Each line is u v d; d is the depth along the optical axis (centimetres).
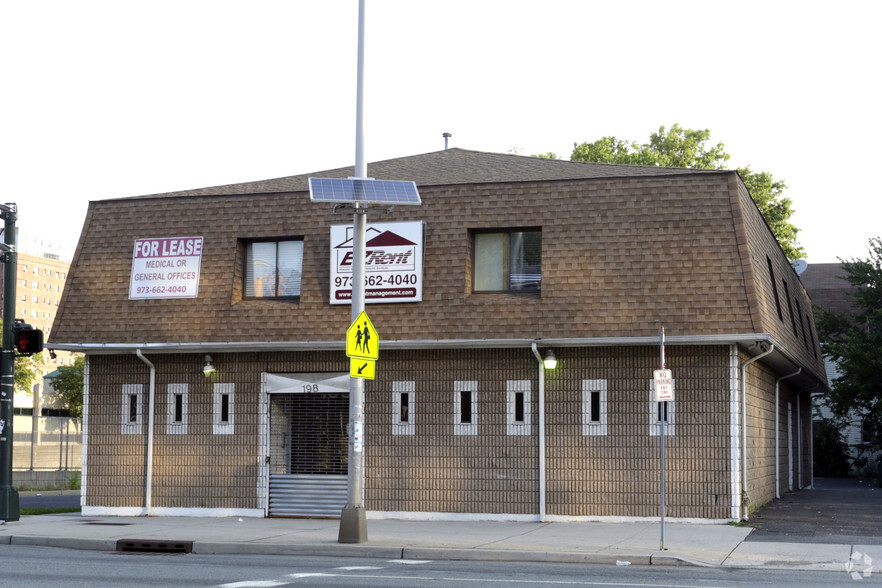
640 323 2056
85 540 1819
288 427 2305
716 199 2095
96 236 2444
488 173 2430
